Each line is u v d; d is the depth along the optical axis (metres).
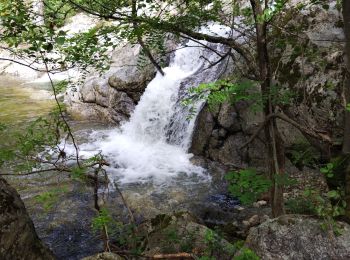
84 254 4.85
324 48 5.62
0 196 2.18
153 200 6.10
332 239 2.75
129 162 7.73
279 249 2.84
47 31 3.06
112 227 4.61
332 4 6.09
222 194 6.28
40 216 5.64
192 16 3.73
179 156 7.85
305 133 3.45
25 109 11.78
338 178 3.17
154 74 9.52
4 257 2.07
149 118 8.99
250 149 6.77
